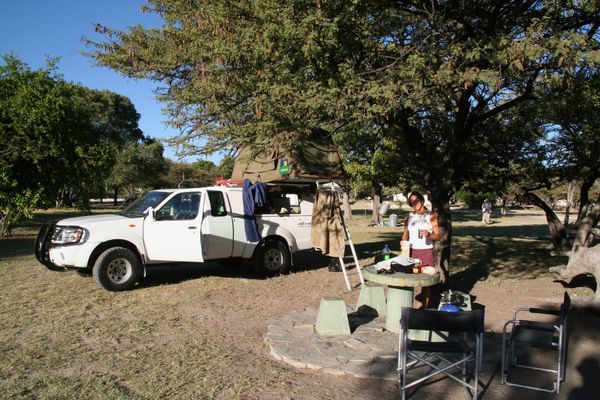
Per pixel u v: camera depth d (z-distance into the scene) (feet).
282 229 34.99
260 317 22.91
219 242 32.01
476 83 24.07
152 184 163.02
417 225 22.36
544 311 16.21
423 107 30.66
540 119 38.27
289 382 15.06
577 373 16.21
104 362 16.63
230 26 21.84
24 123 53.21
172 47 29.66
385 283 18.79
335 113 22.13
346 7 21.08
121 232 28.89
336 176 34.09
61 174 57.72
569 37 18.76
